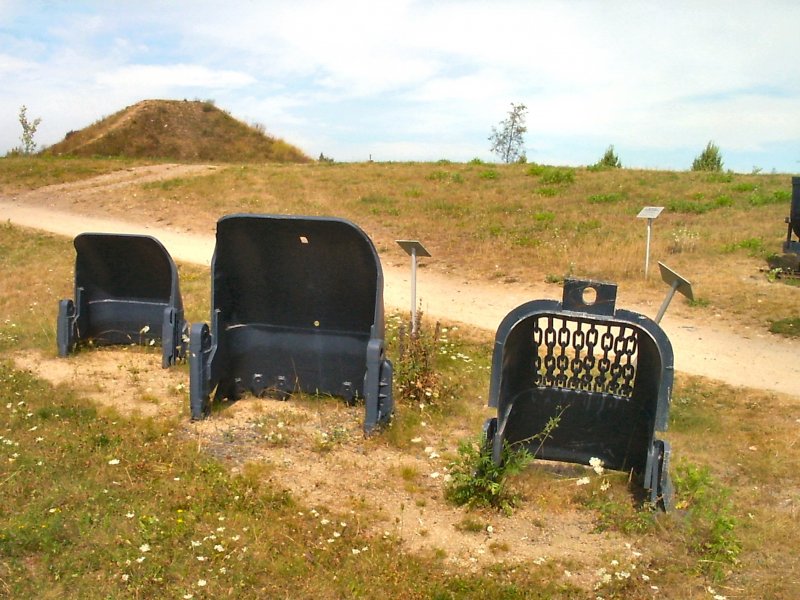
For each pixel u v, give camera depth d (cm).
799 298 1273
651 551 470
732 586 435
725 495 529
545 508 525
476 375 877
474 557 457
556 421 566
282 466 579
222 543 444
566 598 416
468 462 540
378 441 637
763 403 848
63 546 436
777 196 2070
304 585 412
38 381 778
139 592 395
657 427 508
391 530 487
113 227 2062
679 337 1134
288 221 661
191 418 675
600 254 1603
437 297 1401
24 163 3042
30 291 1330
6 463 541
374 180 2577
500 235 1816
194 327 673
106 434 619
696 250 1586
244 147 4728
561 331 571
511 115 5756
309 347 729
